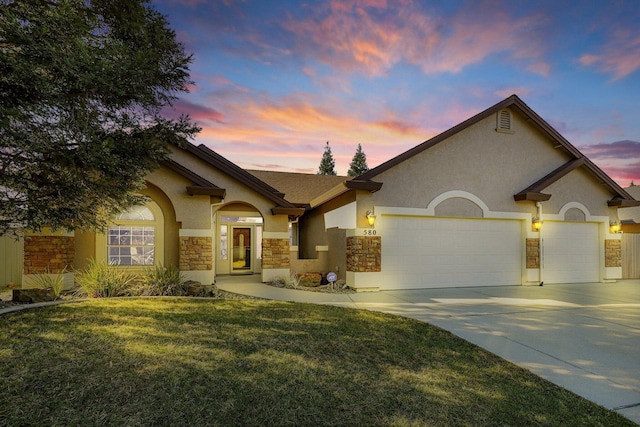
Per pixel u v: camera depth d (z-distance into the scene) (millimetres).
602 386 4148
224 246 15258
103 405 3174
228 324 5895
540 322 7051
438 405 3539
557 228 13281
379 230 11141
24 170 5809
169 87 6852
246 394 3529
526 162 12828
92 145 5539
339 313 7258
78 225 6809
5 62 4309
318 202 13398
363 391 3758
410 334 5957
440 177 11805
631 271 15039
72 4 5570
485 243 12328
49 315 6023
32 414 2973
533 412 3488
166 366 4027
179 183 10406
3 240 10758
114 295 8273
